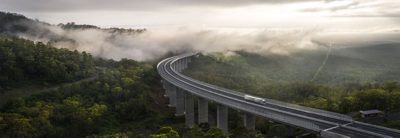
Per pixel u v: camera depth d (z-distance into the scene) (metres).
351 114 122.06
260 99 134.50
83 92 165.75
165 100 190.50
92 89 170.62
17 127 123.94
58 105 147.50
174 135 100.56
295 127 109.50
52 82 182.12
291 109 122.56
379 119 113.94
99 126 141.62
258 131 118.38
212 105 175.00
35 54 192.75
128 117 157.00
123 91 173.38
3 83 168.00
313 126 98.81
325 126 100.75
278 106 127.75
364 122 110.56
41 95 158.62
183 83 177.00
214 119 165.50
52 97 157.75
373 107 125.50
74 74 191.62
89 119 139.62
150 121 157.88
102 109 151.62
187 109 159.62
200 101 156.25
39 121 131.00
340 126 100.50
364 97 129.00
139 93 179.12
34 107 143.12
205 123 156.50
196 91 156.12
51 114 139.25
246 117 125.31
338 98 147.38
